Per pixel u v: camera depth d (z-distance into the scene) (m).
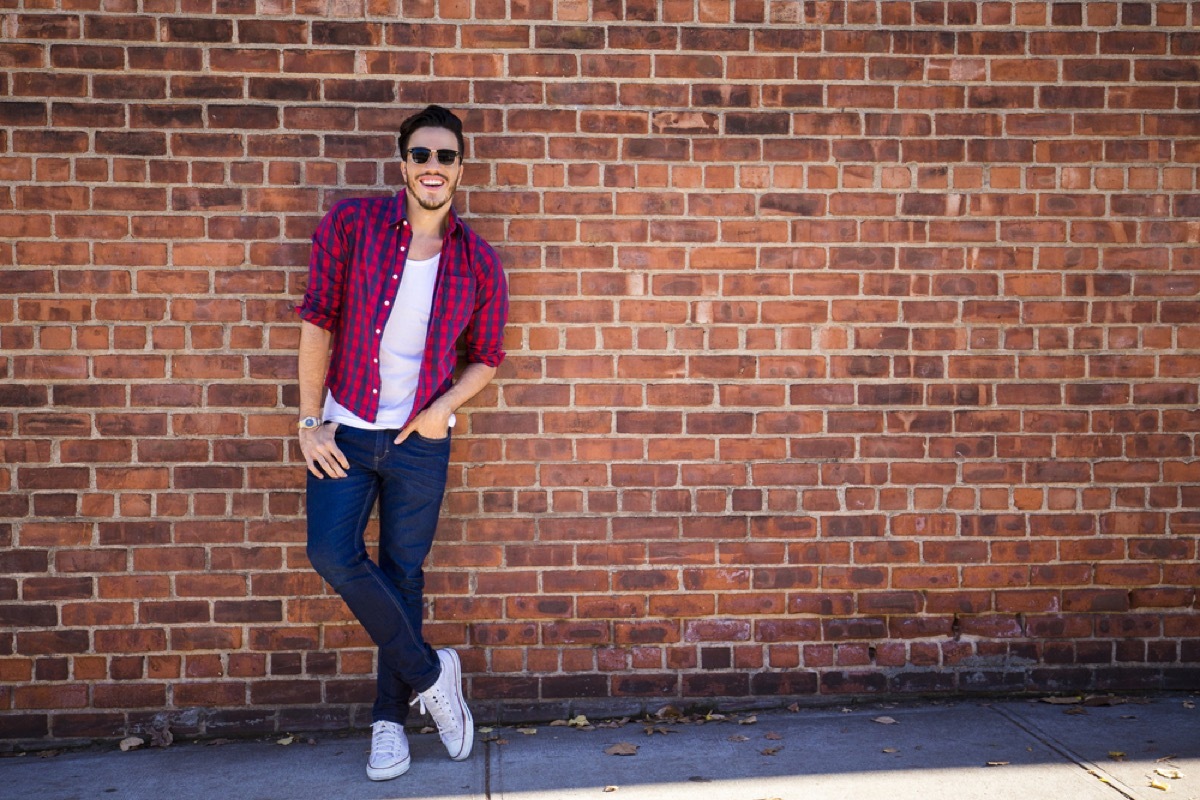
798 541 3.62
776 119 3.55
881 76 3.57
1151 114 3.62
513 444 3.54
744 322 3.57
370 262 3.08
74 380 3.40
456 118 3.11
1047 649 3.69
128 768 3.22
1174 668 3.71
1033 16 3.59
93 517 3.43
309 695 3.51
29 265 3.38
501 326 3.25
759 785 2.97
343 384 3.10
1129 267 3.64
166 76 3.40
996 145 3.60
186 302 3.43
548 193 3.51
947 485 3.64
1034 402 3.65
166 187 3.41
